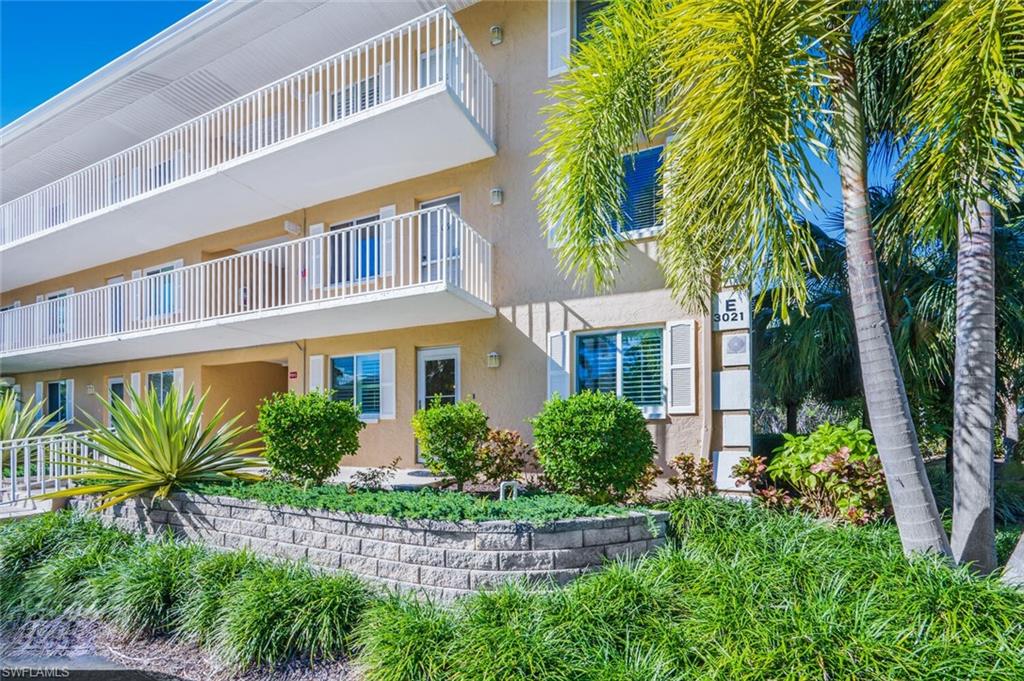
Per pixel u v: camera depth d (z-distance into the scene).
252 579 4.80
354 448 6.89
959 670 2.94
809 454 5.85
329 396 6.98
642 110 6.00
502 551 4.67
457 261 9.31
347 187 10.62
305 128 11.21
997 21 3.50
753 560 4.43
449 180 9.89
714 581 4.11
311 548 5.50
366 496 5.62
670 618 3.81
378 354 10.52
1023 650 3.10
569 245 6.41
